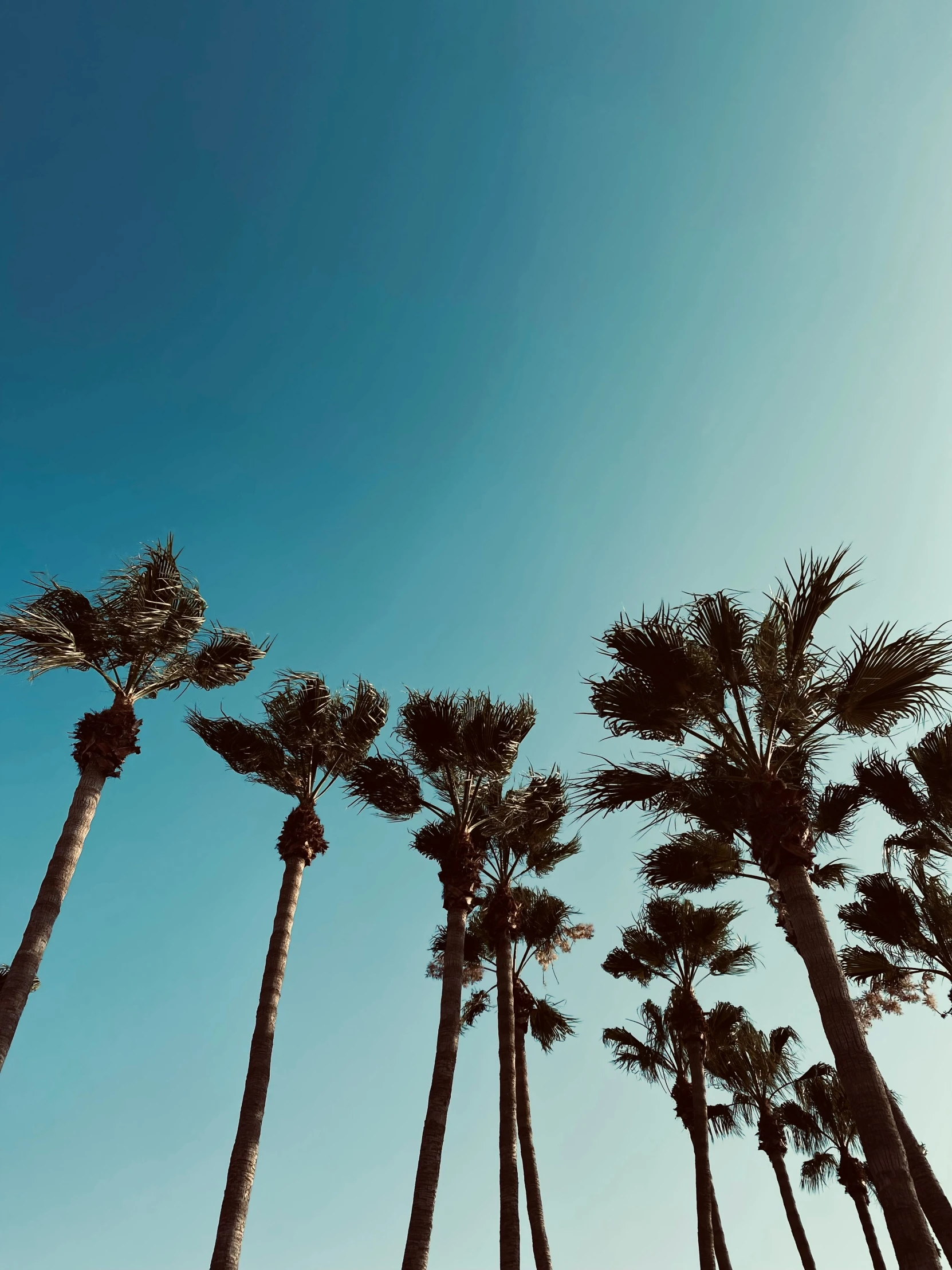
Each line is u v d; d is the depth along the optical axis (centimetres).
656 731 1189
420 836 1781
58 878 1273
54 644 1376
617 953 2278
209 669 1600
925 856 1633
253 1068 1436
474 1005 2272
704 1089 2072
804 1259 2191
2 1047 1125
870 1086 898
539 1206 1900
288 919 1620
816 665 1155
